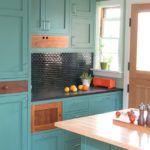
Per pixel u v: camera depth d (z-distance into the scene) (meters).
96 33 5.00
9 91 3.54
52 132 3.98
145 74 4.38
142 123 2.51
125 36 4.62
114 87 4.77
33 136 3.80
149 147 2.09
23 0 3.56
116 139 2.24
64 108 4.06
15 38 3.54
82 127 2.53
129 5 4.53
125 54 4.63
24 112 3.68
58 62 4.64
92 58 5.03
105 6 4.89
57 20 4.39
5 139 3.57
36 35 4.18
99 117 2.87
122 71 4.69
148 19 4.32
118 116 2.77
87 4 4.77
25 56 3.62
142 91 4.44
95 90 4.51
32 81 4.38
